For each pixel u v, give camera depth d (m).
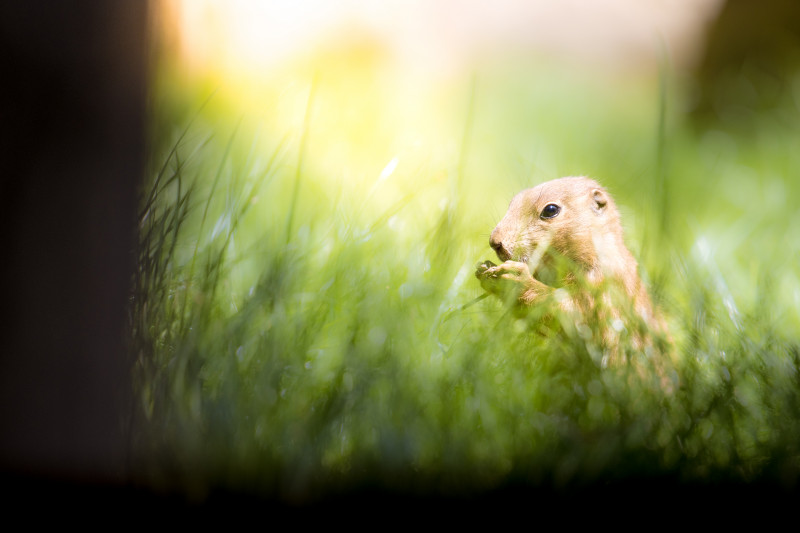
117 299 2.01
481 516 1.99
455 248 2.17
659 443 2.02
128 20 2.01
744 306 2.21
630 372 2.06
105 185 2.00
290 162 2.35
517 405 2.04
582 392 2.05
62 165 1.99
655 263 2.20
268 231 2.20
